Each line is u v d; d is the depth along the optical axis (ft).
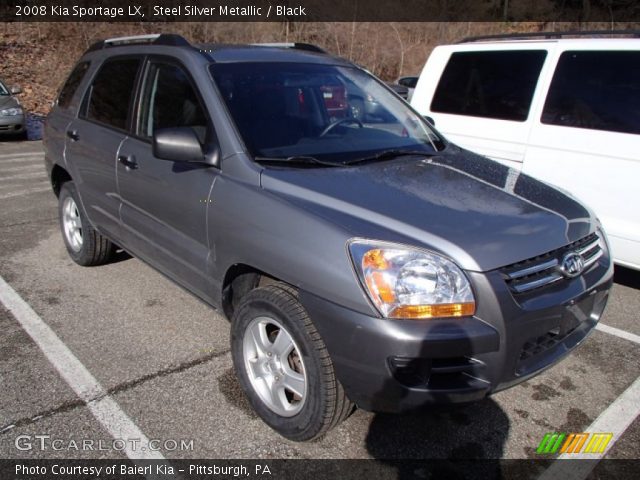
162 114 11.32
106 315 12.77
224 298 9.89
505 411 9.81
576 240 8.73
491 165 11.25
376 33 80.69
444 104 18.33
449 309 7.33
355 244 7.64
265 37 65.31
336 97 11.58
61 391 9.90
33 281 14.61
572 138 15.02
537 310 7.76
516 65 16.70
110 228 13.34
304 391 8.39
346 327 7.48
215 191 9.54
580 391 10.45
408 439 9.02
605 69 14.83
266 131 10.03
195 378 10.40
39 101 52.21
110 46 14.34
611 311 13.87
